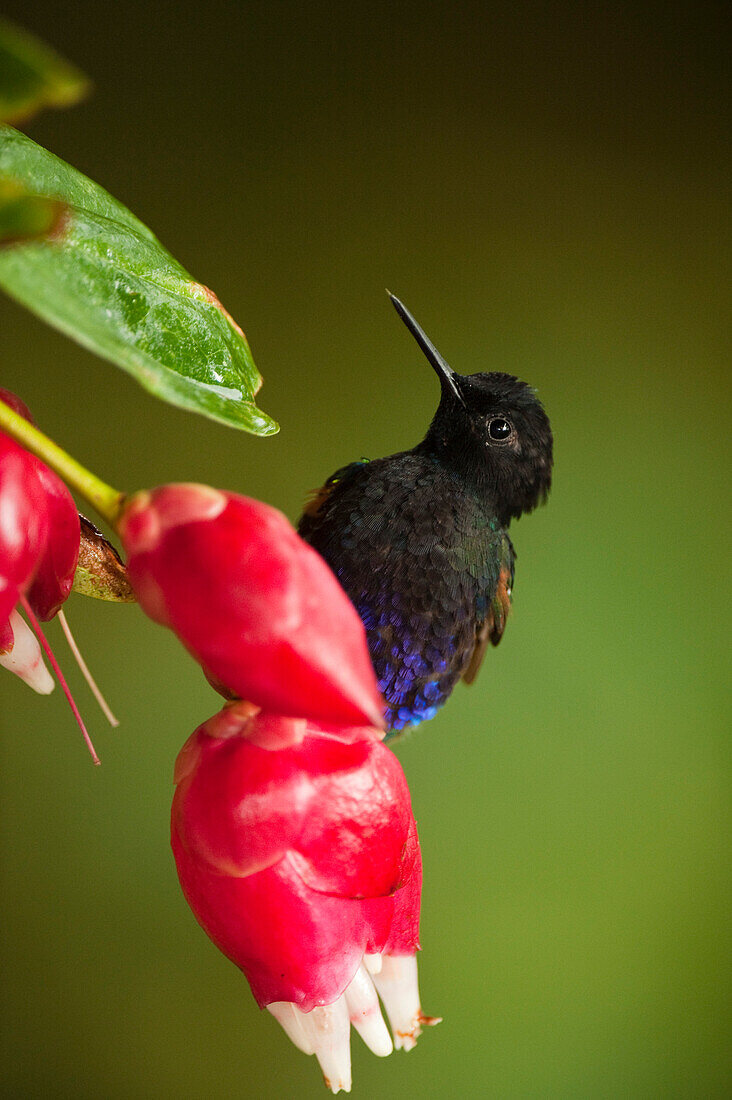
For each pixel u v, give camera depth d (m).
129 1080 1.68
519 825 1.86
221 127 1.86
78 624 1.76
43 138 1.78
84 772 1.73
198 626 1.03
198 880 1.27
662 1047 1.83
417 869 1.28
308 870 1.25
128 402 1.82
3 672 1.72
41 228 0.86
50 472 1.19
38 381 1.78
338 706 1.02
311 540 1.35
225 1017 1.71
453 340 1.92
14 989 1.67
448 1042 1.78
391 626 1.34
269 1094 1.70
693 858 1.89
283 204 1.88
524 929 1.83
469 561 1.35
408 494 1.35
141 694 1.76
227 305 1.85
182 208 1.84
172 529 1.04
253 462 1.85
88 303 1.18
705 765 1.91
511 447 1.36
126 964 1.70
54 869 1.71
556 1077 1.80
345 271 1.90
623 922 1.86
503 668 1.89
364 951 1.27
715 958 1.87
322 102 1.89
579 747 1.89
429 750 1.84
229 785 1.26
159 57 1.84
